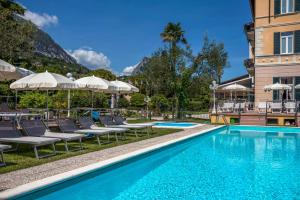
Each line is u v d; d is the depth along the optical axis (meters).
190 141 13.51
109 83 16.28
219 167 8.84
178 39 35.94
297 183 7.14
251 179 7.48
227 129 20.12
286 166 9.05
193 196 6.08
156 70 34.06
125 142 11.29
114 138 12.66
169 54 31.61
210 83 29.89
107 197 6.00
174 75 30.91
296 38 22.91
